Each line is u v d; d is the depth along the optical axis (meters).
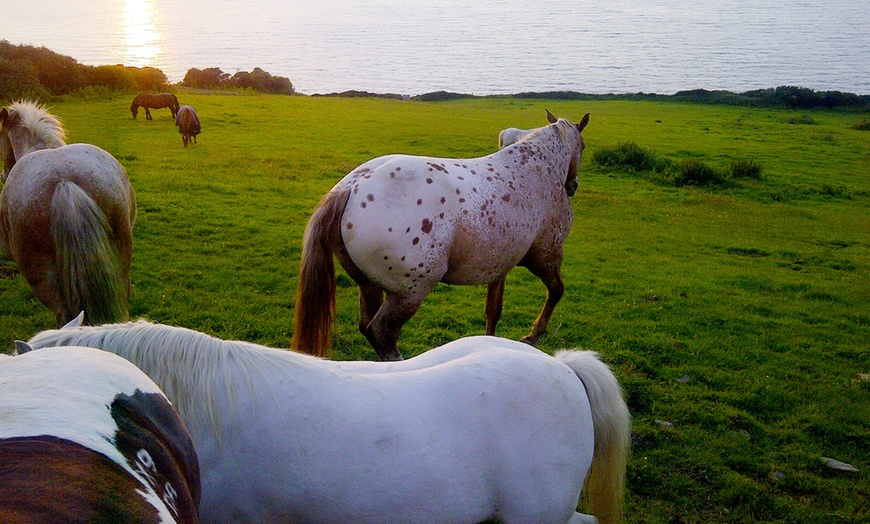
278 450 2.88
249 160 19.05
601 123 37.97
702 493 5.13
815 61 133.75
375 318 5.95
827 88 91.94
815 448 5.93
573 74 112.62
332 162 20.05
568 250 13.29
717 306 10.23
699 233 15.89
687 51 156.25
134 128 26.30
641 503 4.97
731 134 35.69
